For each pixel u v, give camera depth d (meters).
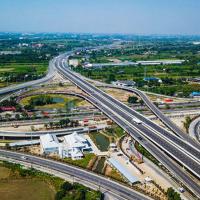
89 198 191.00
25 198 191.88
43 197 193.00
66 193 195.12
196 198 192.25
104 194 197.25
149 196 194.25
